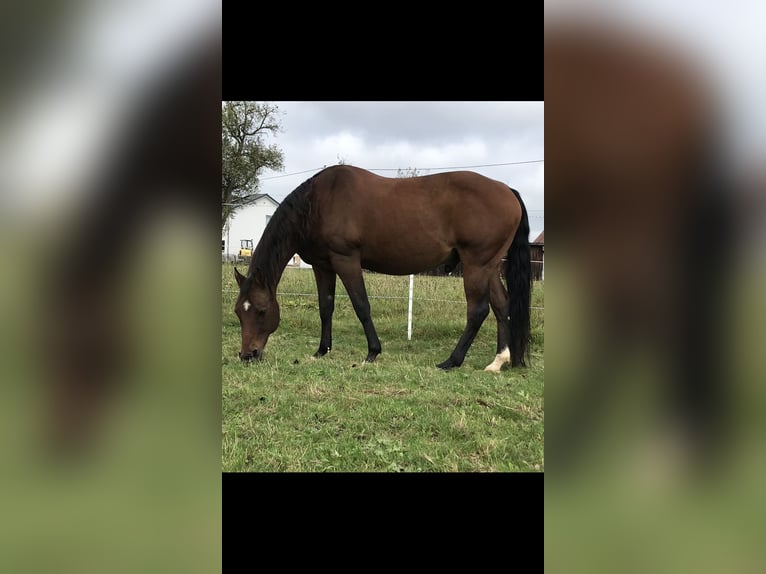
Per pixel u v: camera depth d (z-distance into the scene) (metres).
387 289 7.75
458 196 4.35
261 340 4.37
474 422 2.64
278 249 4.51
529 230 4.46
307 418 2.74
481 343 5.76
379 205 4.45
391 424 2.67
